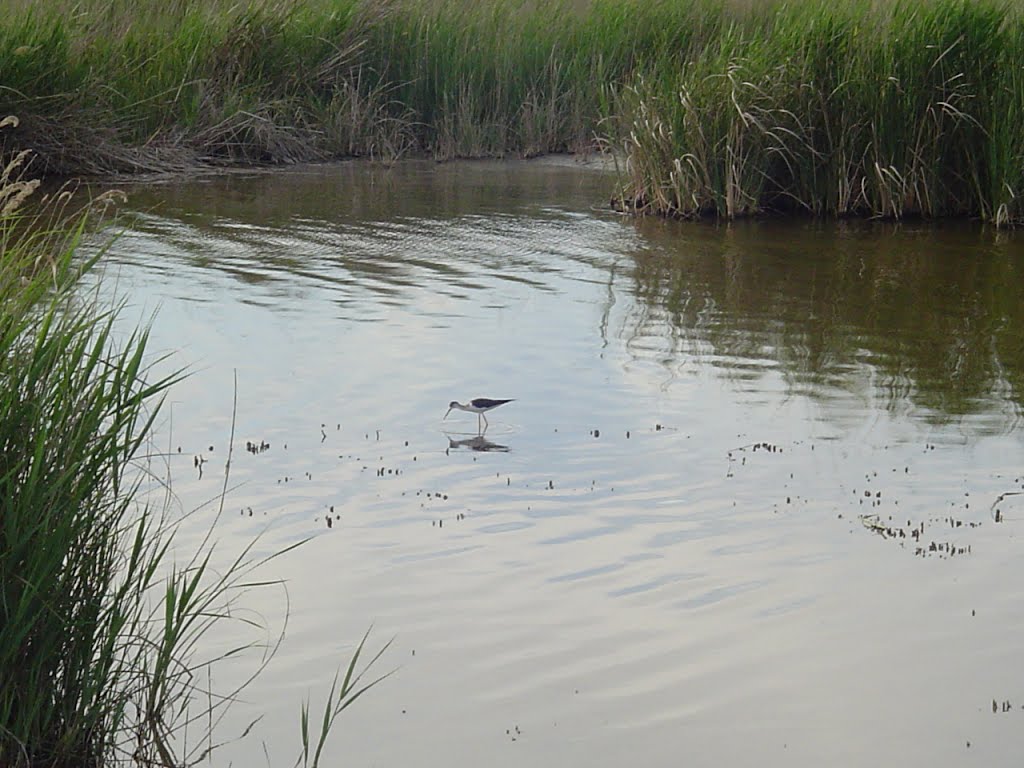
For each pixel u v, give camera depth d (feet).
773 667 22.34
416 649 22.81
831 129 63.67
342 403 35.70
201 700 21.34
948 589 25.25
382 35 82.48
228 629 23.44
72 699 20.02
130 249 53.67
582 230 60.08
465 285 49.32
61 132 70.18
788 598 24.82
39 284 22.03
